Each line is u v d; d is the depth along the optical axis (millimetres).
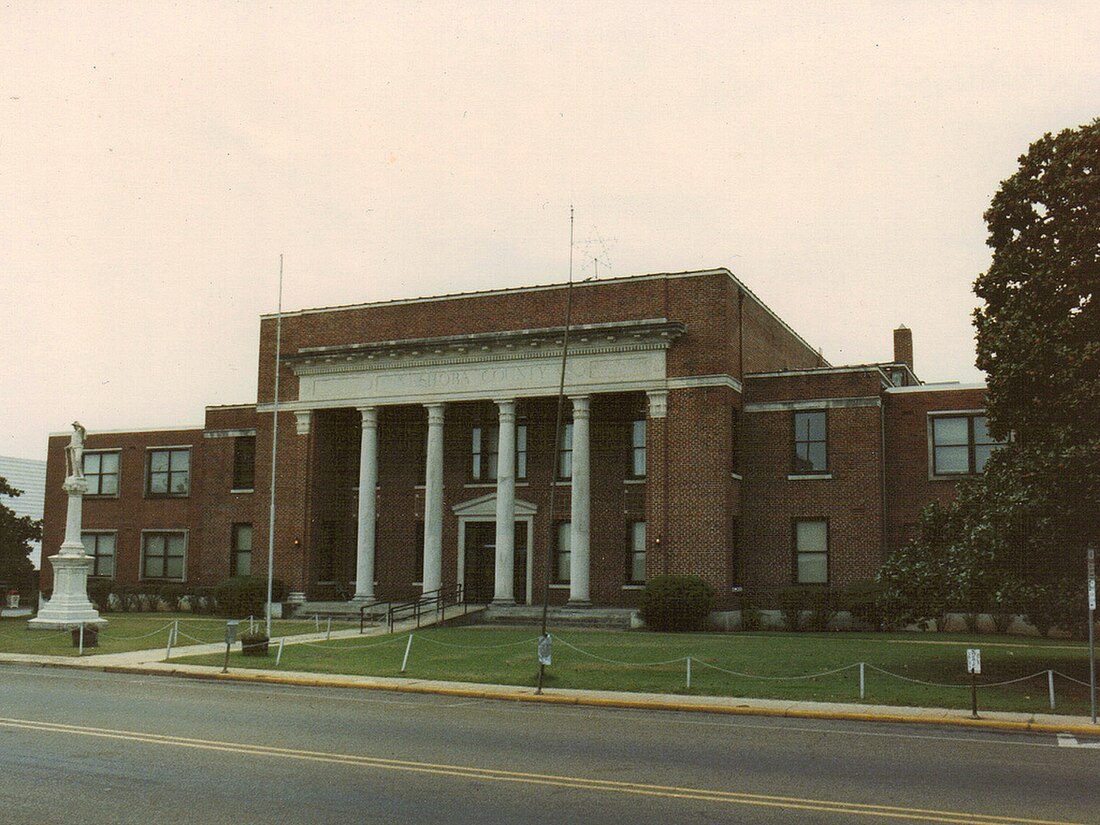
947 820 10328
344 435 46688
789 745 15234
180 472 53406
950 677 23156
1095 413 21594
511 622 38875
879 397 38594
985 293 24016
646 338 38656
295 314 46406
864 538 38062
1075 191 22281
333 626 38500
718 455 37469
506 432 40844
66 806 10703
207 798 11078
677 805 10906
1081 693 20938
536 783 11992
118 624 39969
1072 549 21594
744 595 39094
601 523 40500
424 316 43562
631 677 23688
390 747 14500
